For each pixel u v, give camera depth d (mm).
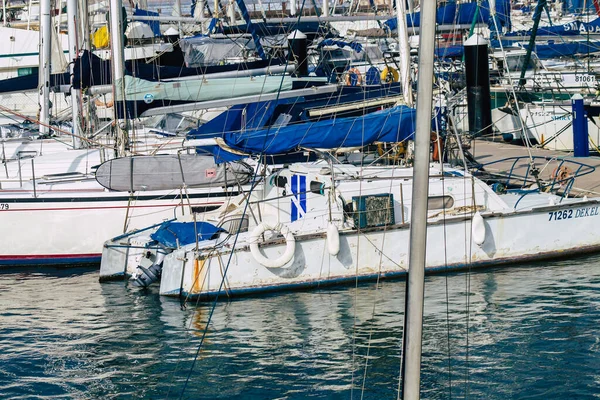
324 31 102188
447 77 98812
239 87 63062
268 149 53625
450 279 52938
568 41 107000
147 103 62656
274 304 49969
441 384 38656
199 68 68188
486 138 92625
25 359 43281
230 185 63188
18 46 135000
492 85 101938
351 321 46906
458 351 42094
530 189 62750
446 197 54594
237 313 48719
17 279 59875
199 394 38688
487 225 54344
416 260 20234
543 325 45031
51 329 47781
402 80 57719
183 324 47562
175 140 76688
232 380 39969
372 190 53469
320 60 93562
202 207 63031
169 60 82125
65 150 76062
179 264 51594
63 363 42719
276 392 38594
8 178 68938
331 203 53094
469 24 99250
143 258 55531
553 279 52375
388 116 53594
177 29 105250
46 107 84000
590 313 46438
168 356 43125
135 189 62531
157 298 52812
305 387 38969
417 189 20125
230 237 53250
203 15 109375
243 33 96062
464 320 46031
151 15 106312
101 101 87938
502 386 38250
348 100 66312
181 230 54969
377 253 52875
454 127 57125
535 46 105750
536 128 93750
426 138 20031
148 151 69938
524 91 96625
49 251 63781
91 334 46656
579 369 39625
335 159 56906
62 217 63406
